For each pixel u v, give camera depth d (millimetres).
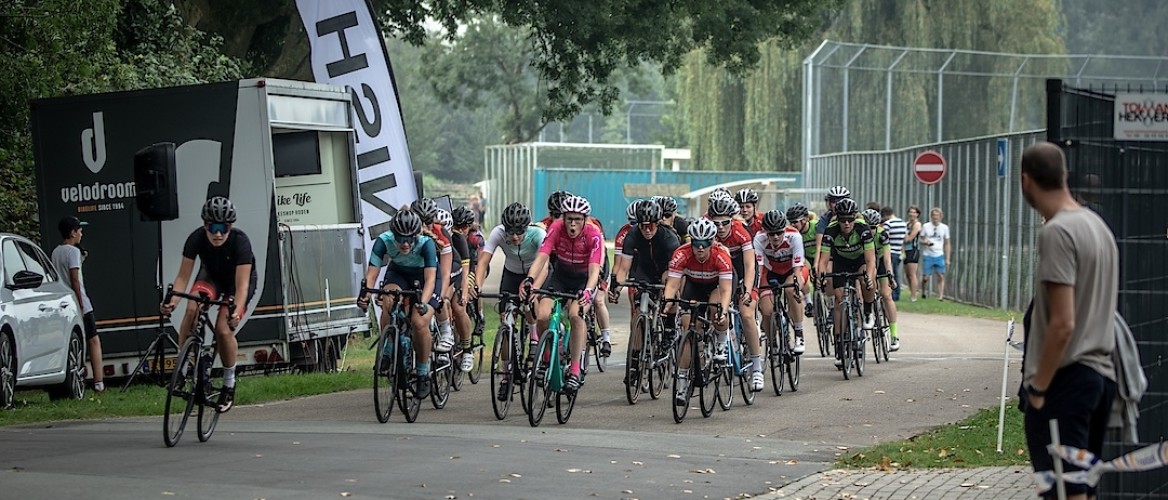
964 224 57688
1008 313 50938
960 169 58156
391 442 19906
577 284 23906
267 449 18969
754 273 25188
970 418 22656
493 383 23266
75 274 29078
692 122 101062
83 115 30969
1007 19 85188
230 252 19828
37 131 31203
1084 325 11297
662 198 27578
